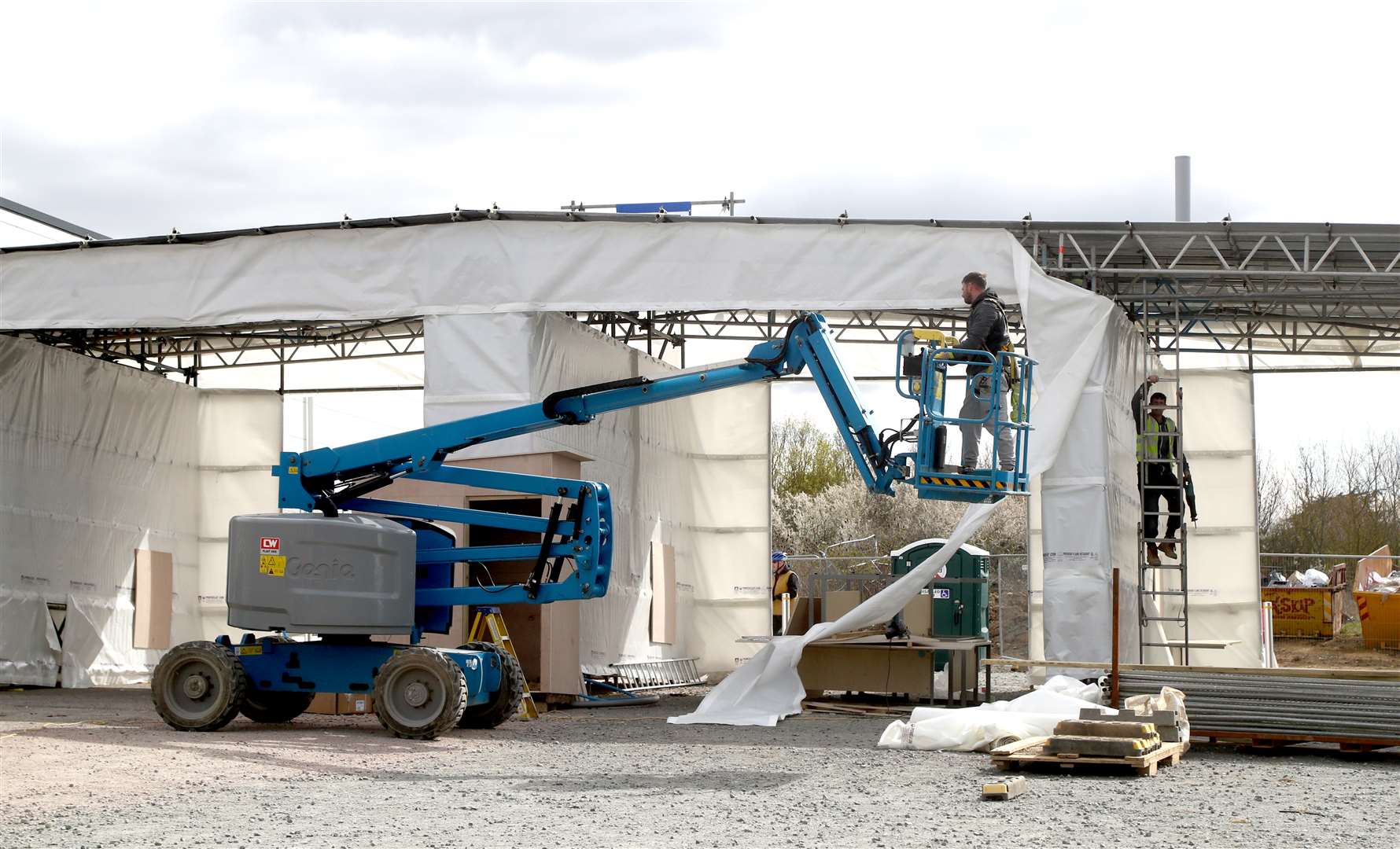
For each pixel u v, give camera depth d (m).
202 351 25.28
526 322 17.33
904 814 8.45
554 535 13.88
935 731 12.18
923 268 16.83
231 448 24.84
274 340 25.09
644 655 21.48
